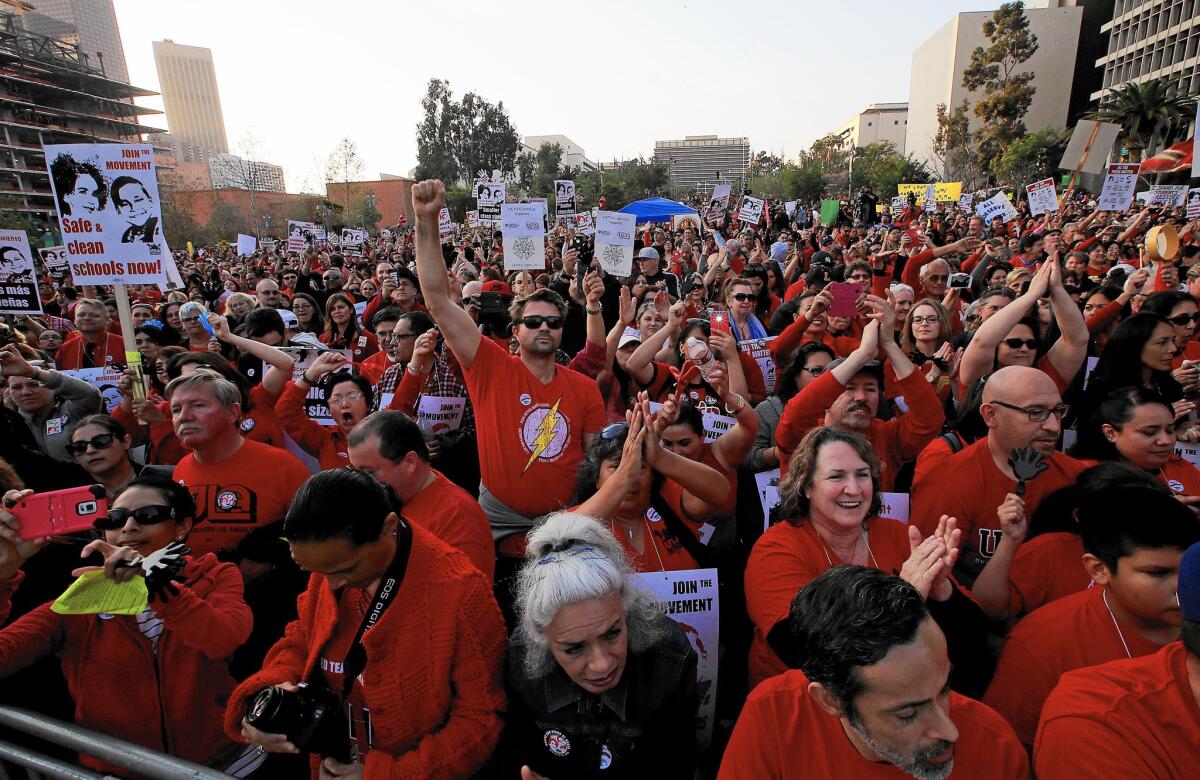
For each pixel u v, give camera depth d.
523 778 1.77
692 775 1.88
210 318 4.30
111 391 5.52
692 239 18.80
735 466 3.26
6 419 3.83
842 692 1.39
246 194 63.00
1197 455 3.30
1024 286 6.21
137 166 4.50
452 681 1.93
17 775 2.17
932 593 2.02
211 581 2.36
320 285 11.66
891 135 121.62
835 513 2.28
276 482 3.13
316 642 2.00
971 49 77.31
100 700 2.30
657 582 2.47
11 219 37.41
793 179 70.19
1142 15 59.91
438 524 2.63
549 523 1.92
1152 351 3.66
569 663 1.70
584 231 18.91
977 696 2.11
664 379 4.81
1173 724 1.42
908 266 8.98
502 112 81.75
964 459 2.78
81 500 2.04
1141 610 1.76
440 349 4.60
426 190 3.13
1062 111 75.38
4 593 2.21
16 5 84.75
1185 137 40.44
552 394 3.47
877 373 3.22
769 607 2.23
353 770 2.03
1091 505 1.89
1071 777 1.47
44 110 75.31
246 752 2.52
